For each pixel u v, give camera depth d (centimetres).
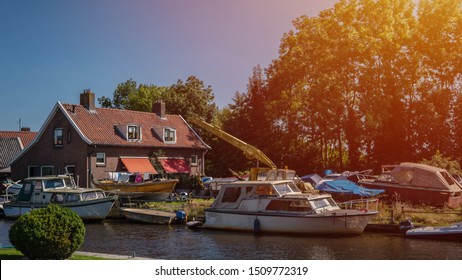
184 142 5341
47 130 4772
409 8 5556
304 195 2755
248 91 6162
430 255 2084
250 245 2383
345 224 2573
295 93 5541
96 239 2584
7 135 6131
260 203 2806
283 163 5666
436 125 5188
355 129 5319
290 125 5744
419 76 5438
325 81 5269
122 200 3838
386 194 3409
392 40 5241
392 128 5353
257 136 5856
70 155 4584
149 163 4872
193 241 2511
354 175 3919
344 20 5431
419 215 2833
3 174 5459
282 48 5978
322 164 5603
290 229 2677
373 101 5134
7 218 3512
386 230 2673
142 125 5159
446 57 5222
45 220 1548
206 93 7562
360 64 5409
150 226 3088
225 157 6050
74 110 4722
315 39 5562
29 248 1522
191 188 4516
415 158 5200
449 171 3903
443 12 5275
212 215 2939
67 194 3322
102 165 4559
